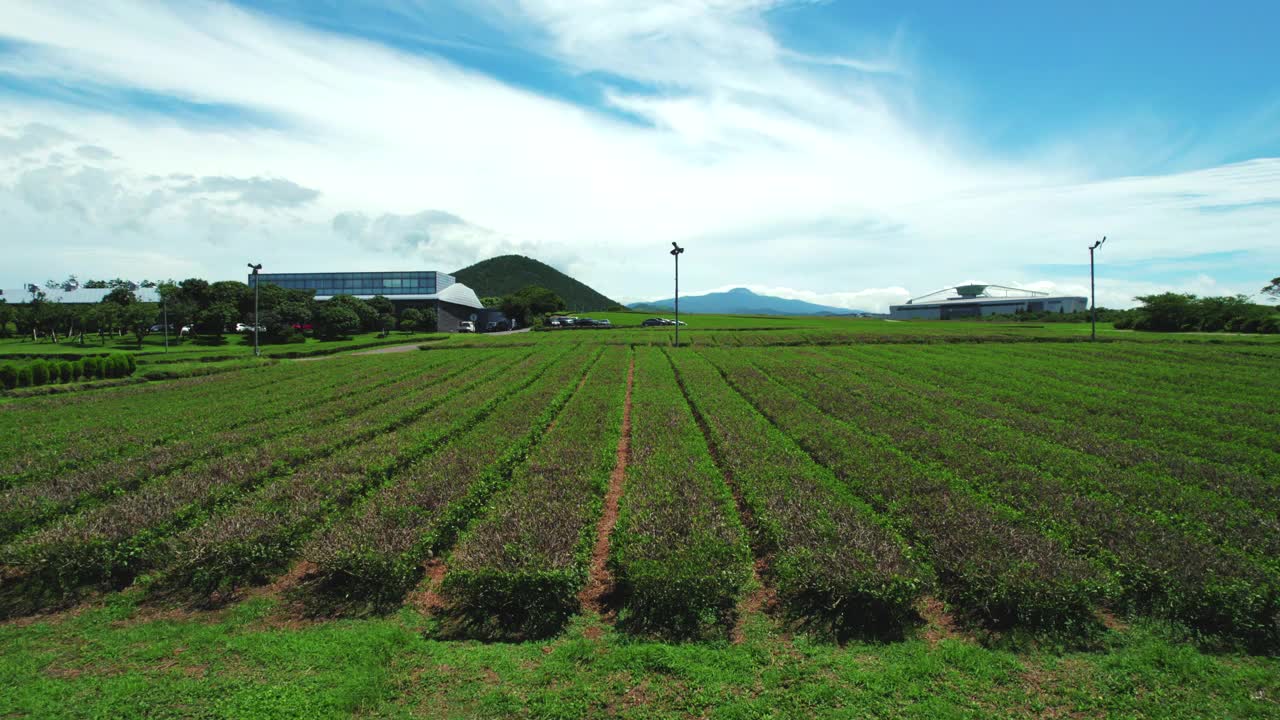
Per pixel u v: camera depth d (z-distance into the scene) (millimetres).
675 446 21406
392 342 81312
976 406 29172
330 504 15352
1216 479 17484
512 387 35562
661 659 9297
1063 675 9039
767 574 12625
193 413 28547
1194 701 8367
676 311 68438
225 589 12023
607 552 13695
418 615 11109
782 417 26297
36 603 11578
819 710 8203
